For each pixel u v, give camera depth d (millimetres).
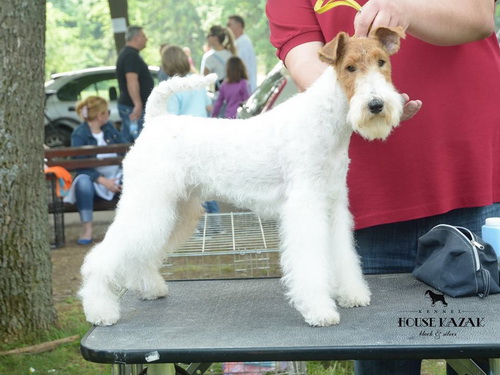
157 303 2352
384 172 2396
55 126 12547
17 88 3945
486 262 2207
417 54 2336
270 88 5605
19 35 3918
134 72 8633
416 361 2461
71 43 22344
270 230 3320
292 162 2141
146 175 2273
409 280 2414
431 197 2393
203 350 1807
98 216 9188
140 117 8734
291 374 3453
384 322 1993
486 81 2391
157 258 2402
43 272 4266
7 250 4082
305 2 2404
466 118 2373
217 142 2264
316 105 2113
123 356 1815
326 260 2082
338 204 2248
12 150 3994
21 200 4086
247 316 2133
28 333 4188
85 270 2260
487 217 2514
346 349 1773
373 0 2035
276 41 2467
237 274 4555
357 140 2400
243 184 2262
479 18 2148
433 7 2074
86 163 7172
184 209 2475
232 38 9250
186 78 2408
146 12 21734
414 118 2352
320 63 2301
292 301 2092
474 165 2398
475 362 2182
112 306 2195
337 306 2186
